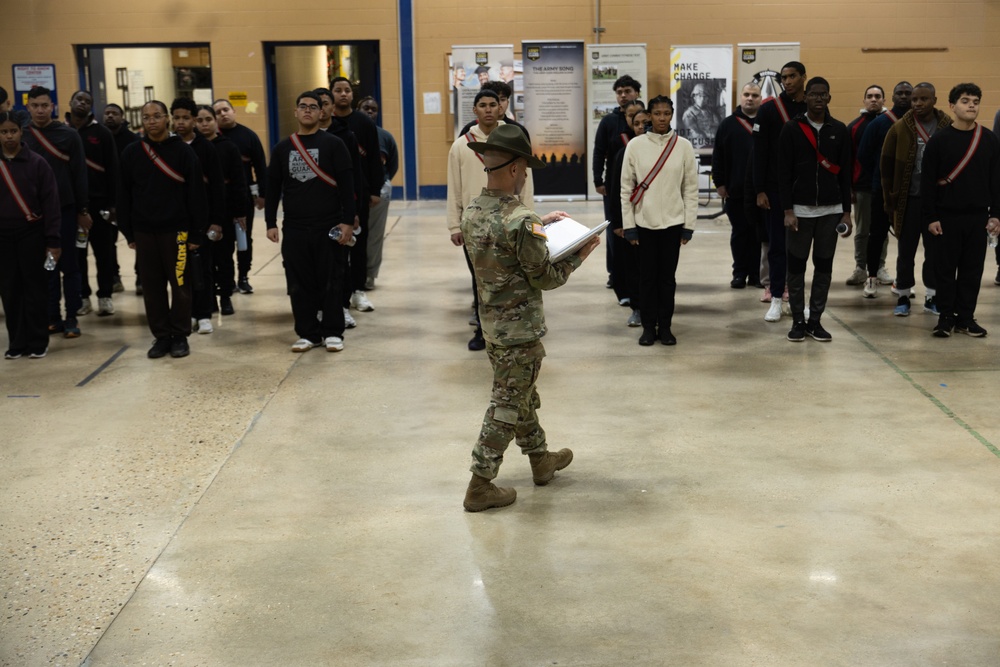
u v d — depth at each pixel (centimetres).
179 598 365
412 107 1650
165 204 685
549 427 543
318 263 702
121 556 399
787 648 324
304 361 687
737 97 1634
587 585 369
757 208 821
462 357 691
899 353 677
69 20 1616
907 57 1628
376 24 1627
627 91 828
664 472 477
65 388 631
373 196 839
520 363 425
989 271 985
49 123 758
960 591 359
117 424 560
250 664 322
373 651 328
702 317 799
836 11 1619
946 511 427
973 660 316
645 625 340
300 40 1630
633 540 405
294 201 692
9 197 682
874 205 833
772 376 630
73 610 359
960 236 704
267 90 1648
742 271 918
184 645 335
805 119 686
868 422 541
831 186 690
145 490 466
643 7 1620
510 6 1620
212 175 743
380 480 473
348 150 731
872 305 827
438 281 988
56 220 692
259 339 754
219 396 608
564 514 432
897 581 367
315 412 575
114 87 1666
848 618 342
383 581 375
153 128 682
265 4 1617
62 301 923
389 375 648
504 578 375
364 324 798
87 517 437
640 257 701
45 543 412
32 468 496
